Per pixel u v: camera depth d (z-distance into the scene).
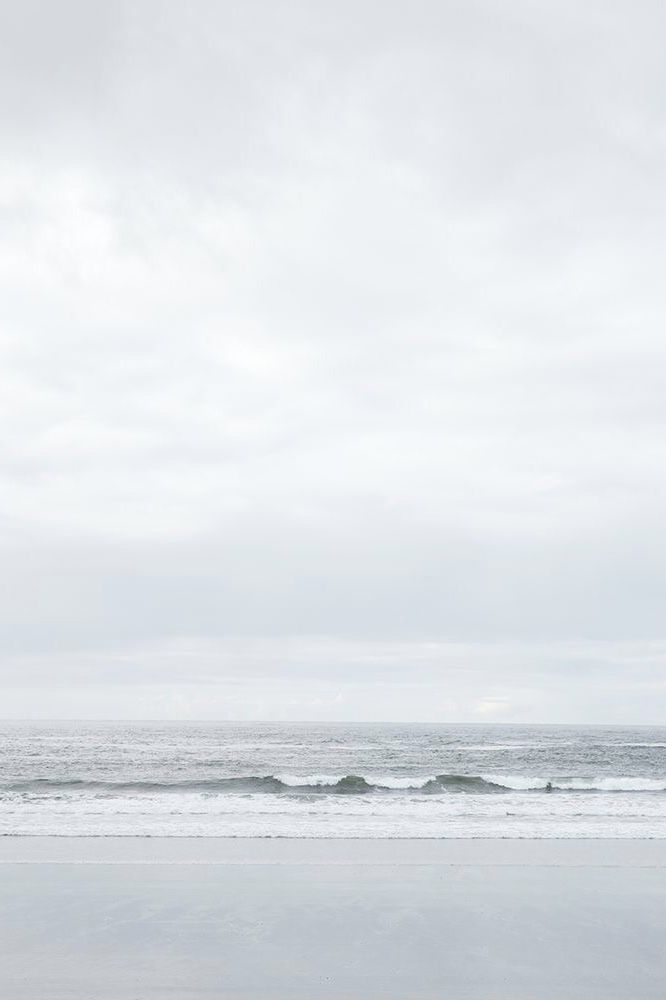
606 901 11.62
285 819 19.27
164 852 14.96
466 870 13.70
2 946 9.12
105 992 7.67
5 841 16.03
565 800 23.92
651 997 7.79
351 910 10.91
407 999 7.61
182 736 79.94
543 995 7.79
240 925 10.10
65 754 48.41
